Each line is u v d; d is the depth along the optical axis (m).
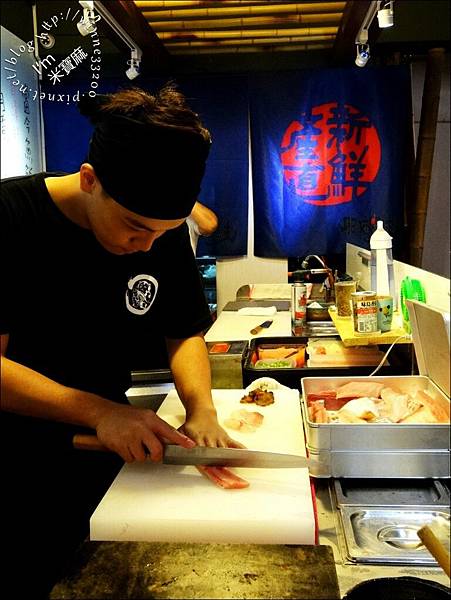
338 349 2.37
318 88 4.51
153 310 1.68
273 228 4.67
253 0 3.74
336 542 1.19
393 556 1.11
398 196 4.55
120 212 1.23
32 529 1.54
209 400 1.60
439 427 1.30
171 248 1.67
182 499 1.24
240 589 0.95
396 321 2.14
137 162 1.14
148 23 3.71
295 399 1.77
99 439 1.35
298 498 1.23
